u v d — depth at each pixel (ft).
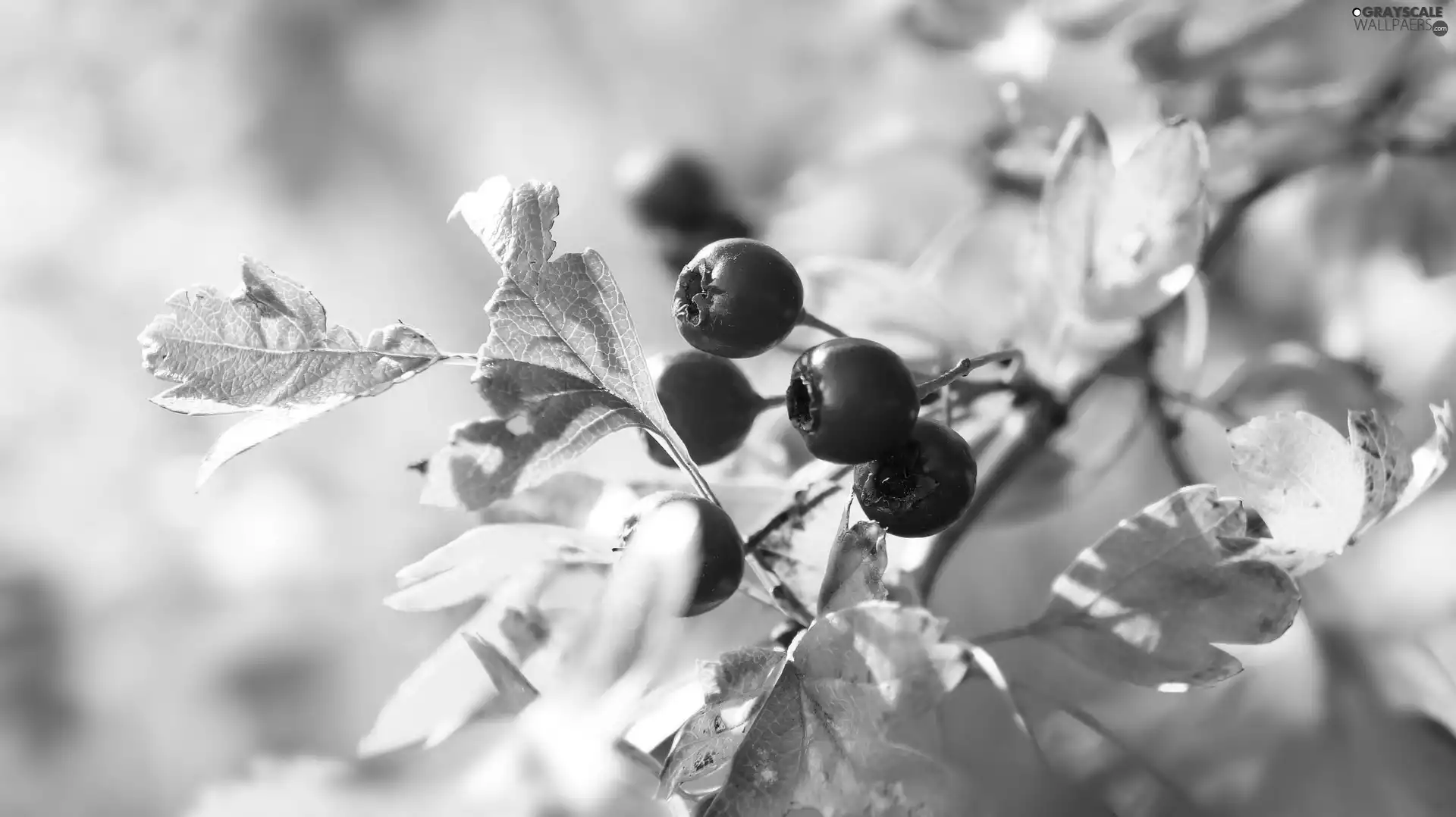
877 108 0.96
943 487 0.67
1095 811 0.72
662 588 0.64
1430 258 0.87
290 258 1.41
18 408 1.35
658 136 1.12
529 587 0.71
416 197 1.38
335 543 1.22
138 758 1.20
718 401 0.71
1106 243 0.76
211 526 1.26
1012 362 0.78
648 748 0.66
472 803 0.65
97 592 1.27
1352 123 0.87
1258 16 0.86
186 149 1.43
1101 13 0.88
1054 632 0.69
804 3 1.03
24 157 1.44
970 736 0.73
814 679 0.64
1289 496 0.67
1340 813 0.80
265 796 0.71
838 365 0.66
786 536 0.68
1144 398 0.85
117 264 1.43
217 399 0.66
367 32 1.37
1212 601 0.68
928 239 0.93
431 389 1.27
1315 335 0.89
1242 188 0.87
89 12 1.44
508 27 1.31
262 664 1.20
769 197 0.99
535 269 0.66
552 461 0.66
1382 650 0.83
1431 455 0.68
